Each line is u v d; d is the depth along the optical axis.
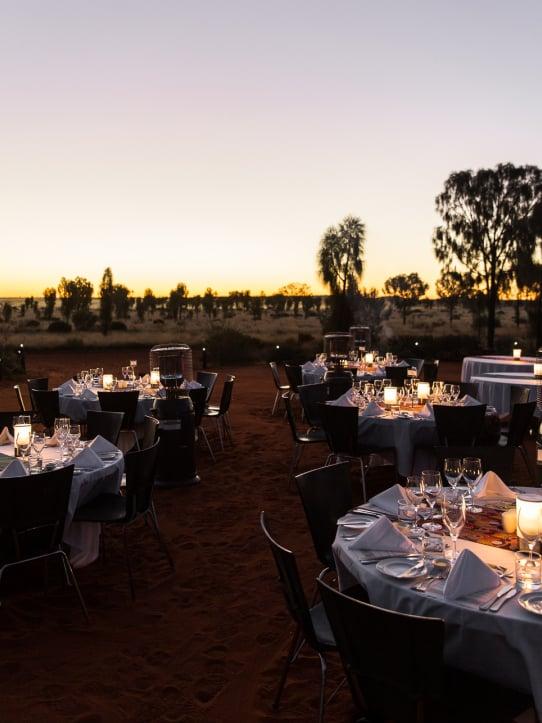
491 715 2.26
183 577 4.61
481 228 23.97
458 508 2.71
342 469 3.98
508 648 2.26
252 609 4.10
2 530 3.60
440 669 2.08
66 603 4.19
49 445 5.03
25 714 3.02
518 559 2.51
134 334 34.00
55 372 20.50
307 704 3.10
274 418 11.27
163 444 6.90
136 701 3.13
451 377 18.98
